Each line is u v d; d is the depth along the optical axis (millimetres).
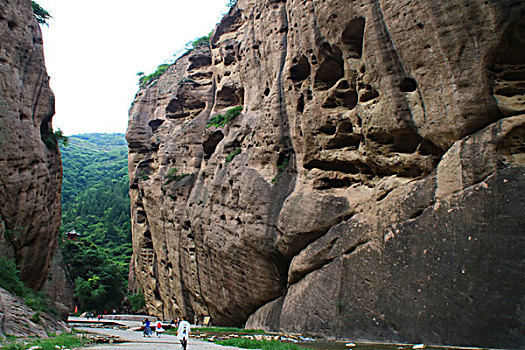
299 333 19344
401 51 17438
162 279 38688
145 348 13102
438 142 16672
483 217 13852
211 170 31656
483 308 12820
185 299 34188
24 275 23500
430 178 16219
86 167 140875
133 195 46250
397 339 14977
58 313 21219
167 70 47812
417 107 17266
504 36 14594
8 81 23062
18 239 22312
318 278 19516
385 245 16891
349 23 19781
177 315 35875
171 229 36469
